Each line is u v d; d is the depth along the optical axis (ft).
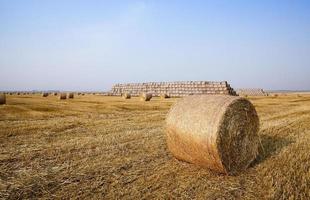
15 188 19.40
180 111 26.30
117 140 34.24
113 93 267.18
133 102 104.37
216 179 22.11
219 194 18.95
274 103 105.50
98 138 35.42
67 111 65.72
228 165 23.67
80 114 61.52
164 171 23.31
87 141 33.53
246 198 18.37
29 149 29.43
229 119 24.18
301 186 19.43
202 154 24.17
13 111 61.16
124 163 25.07
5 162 24.97
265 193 19.01
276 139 35.09
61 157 26.71
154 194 18.72
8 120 49.34
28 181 20.59
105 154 27.94
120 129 42.45
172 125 26.17
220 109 24.14
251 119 26.37
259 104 99.25
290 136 36.83
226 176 23.11
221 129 23.47
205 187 20.17
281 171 22.90
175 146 26.32
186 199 18.11
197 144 24.25
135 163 25.22
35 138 35.19
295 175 21.71
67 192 18.95
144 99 121.80
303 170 22.84
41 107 70.79
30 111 62.34
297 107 84.69
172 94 228.84
